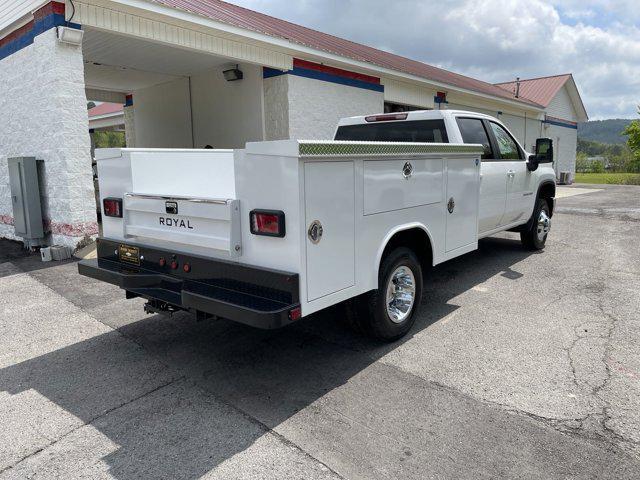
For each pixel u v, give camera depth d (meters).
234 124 11.59
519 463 2.62
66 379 3.67
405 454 2.71
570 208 13.05
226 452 2.76
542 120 24.72
